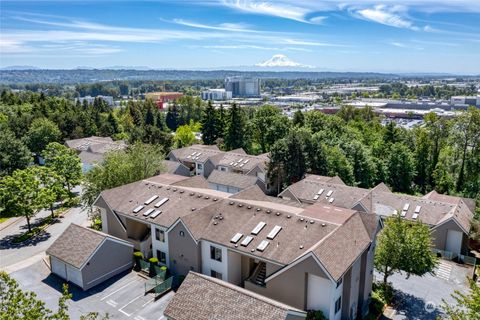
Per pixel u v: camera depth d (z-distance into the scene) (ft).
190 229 122.62
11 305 56.75
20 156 245.86
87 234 130.62
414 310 117.70
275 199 151.12
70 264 121.60
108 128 390.21
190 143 369.30
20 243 158.20
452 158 238.48
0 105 381.60
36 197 168.04
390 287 128.06
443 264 150.00
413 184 272.92
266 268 110.93
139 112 454.81
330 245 101.81
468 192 221.87
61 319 60.70
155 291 117.60
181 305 91.20
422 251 119.65
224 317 85.10
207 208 130.93
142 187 158.20
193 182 169.37
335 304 99.55
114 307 112.06
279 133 309.83
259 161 252.83
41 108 384.27
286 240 111.55
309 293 101.76
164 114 548.72
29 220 180.55
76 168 218.38
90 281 122.93
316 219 116.98
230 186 223.51
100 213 165.17
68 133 362.53
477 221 154.92
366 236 113.91
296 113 339.98
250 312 84.38
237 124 324.60
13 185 164.96
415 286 132.87
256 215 124.88
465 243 156.56
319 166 238.48
